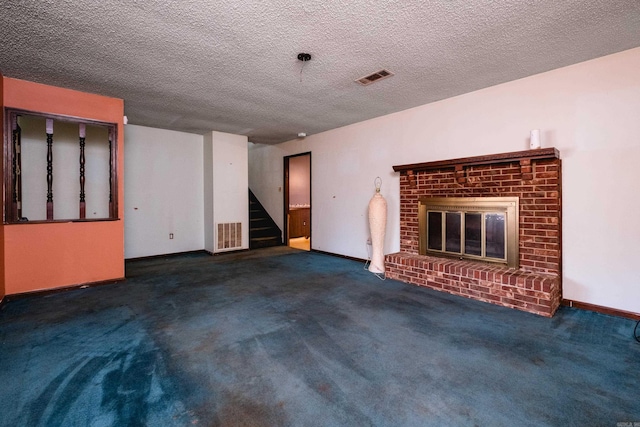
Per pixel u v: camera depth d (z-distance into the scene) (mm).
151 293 3246
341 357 1950
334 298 3078
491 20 2086
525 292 2703
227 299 3051
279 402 1525
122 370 1793
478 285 3000
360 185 4887
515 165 3090
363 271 4227
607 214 2664
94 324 2445
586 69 2729
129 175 4996
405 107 4074
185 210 5617
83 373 1760
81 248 3445
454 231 3551
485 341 2160
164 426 1359
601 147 2674
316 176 5719
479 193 3369
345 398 1557
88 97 3459
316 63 2734
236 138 5762
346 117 4559
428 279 3414
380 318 2566
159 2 1884
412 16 2035
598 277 2723
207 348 2059
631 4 1906
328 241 5512
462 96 3570
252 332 2303
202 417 1419
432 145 3885
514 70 2914
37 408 1466
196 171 5742
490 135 3348
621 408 1478
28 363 1861
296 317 2588
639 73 2488
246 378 1723
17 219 3135
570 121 2826
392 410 1472
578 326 2408
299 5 1912
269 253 5660
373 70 2887
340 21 2092
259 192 7449
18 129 3387
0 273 2916
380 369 1816
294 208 7691
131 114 4352
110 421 1386
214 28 2180
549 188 2857
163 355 1967
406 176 4059
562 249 2906
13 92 3049
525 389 1625
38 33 2242
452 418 1416
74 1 1869
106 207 4406
